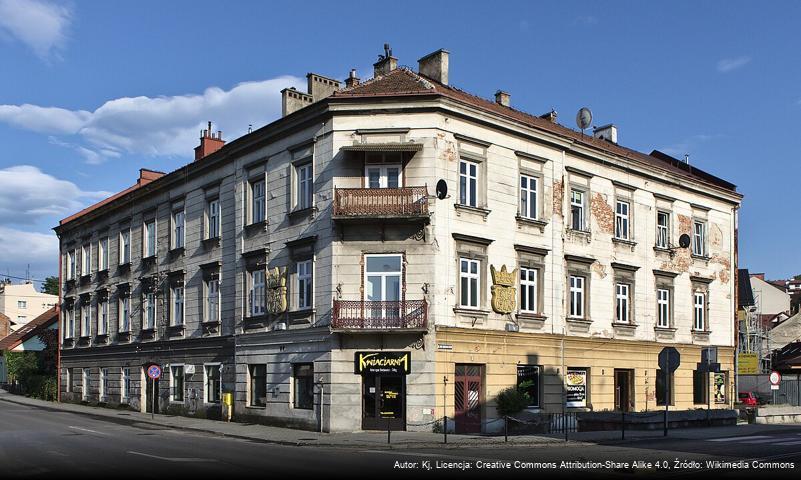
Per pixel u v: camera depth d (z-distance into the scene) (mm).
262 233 34656
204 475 16078
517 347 32656
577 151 36406
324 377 29938
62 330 56219
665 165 49156
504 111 36156
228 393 35750
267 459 19516
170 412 41062
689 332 42594
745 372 51344
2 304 122062
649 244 40594
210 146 44438
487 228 31906
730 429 31531
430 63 36500
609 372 37219
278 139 34031
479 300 31500
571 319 35344
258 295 34969
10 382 70250
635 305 39188
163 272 42875
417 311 29203
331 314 29672
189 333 39969
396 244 29938
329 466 18031
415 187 29672
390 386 29500
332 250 30203
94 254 52250
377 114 30594
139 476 15914
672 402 40969
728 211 46969
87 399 51562
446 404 29391
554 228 35031
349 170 30484
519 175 33719
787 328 82062
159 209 44031
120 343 47281
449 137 30750
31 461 18672
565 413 32531
